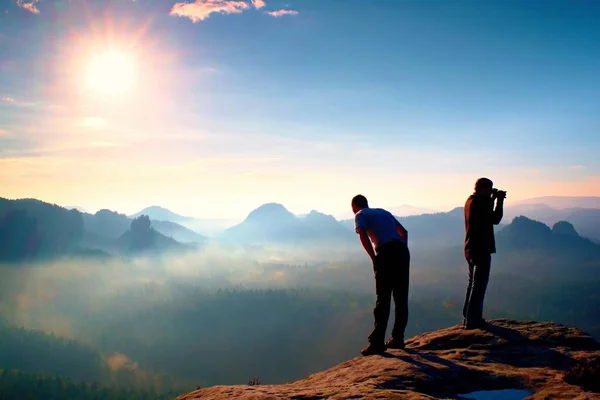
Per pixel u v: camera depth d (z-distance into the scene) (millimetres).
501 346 8883
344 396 6188
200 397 6934
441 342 9547
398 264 8922
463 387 6949
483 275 10109
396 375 7270
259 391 6824
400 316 9117
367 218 9180
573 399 6145
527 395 6574
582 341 9070
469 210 10289
